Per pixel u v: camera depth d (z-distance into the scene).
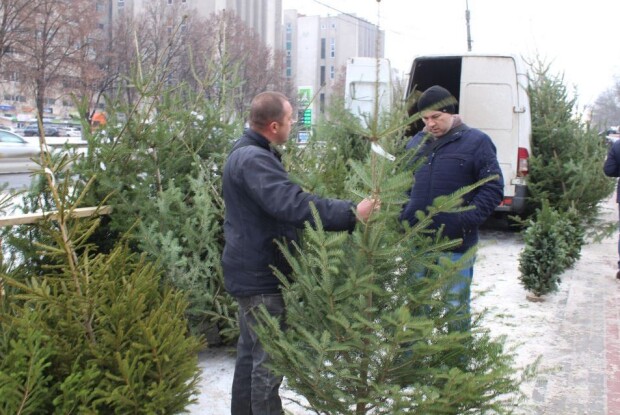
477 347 2.80
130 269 3.77
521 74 9.87
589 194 9.87
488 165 4.08
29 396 2.69
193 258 4.52
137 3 46.56
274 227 3.12
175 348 3.16
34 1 32.00
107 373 2.86
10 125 46.56
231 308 4.57
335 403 2.68
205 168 5.06
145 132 4.80
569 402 4.04
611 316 5.97
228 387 4.18
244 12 63.25
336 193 4.44
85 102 4.90
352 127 2.53
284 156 3.21
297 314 2.78
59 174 4.55
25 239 4.11
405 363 2.61
